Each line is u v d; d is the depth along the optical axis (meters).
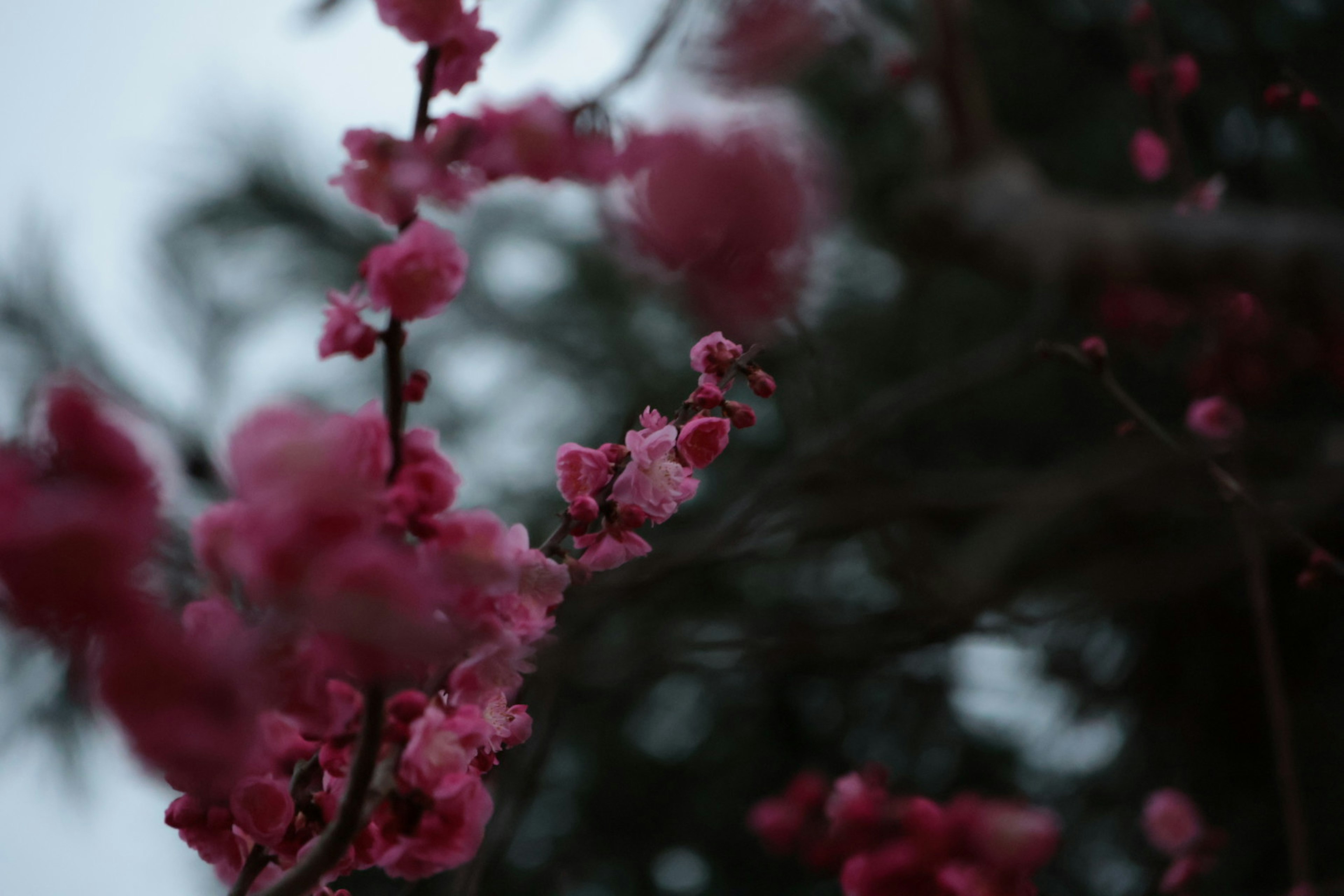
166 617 0.72
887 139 2.50
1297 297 1.16
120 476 0.71
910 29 1.97
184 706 0.72
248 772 0.80
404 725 0.80
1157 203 1.62
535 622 0.82
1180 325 1.52
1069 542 2.43
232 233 2.30
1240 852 2.44
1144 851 2.49
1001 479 2.16
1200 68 2.08
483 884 1.37
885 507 1.75
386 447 0.77
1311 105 1.37
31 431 0.71
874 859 0.98
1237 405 1.44
